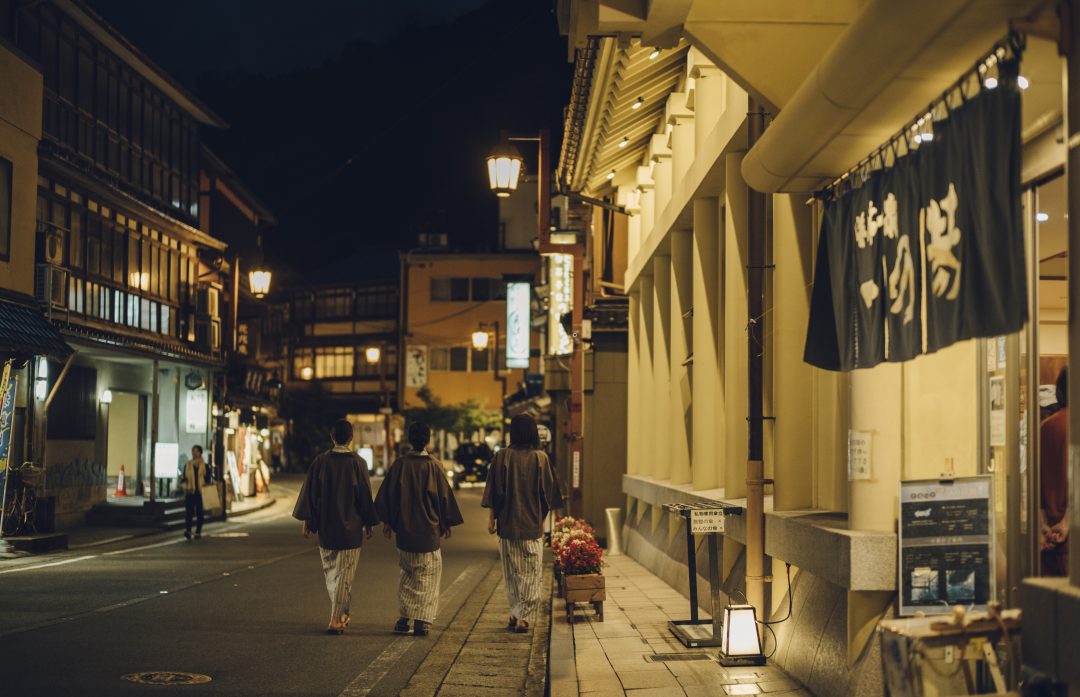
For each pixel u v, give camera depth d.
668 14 6.77
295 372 77.25
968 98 4.83
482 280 70.25
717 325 13.44
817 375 9.14
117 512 25.20
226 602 12.13
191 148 33.12
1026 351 5.69
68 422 24.42
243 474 39.59
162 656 8.64
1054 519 5.88
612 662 8.62
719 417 13.33
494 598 13.49
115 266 26.70
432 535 10.26
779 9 6.73
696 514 9.38
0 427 18.33
